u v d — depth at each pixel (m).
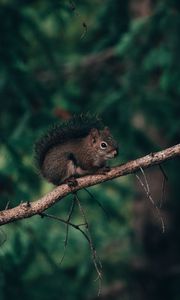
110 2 14.91
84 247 15.18
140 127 16.22
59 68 15.55
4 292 12.55
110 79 15.49
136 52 13.85
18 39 13.03
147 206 16.36
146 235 16.33
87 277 14.52
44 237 14.57
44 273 13.73
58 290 13.40
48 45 14.25
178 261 16.12
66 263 15.02
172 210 16.27
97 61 15.87
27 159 13.24
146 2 16.36
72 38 16.89
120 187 15.18
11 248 12.56
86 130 9.90
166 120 14.03
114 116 14.20
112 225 15.97
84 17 16.69
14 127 14.24
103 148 9.79
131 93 14.15
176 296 15.82
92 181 7.18
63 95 14.48
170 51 13.53
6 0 13.58
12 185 12.10
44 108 13.16
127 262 15.44
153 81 14.87
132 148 14.02
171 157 7.07
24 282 13.22
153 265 16.02
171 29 13.48
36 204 7.17
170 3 13.59
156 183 16.27
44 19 14.34
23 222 12.84
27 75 13.09
